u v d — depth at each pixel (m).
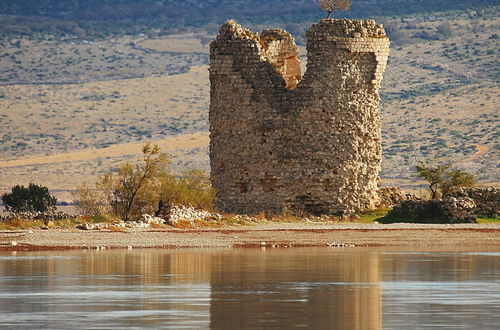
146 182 153.50
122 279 90.38
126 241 125.12
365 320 69.94
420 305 76.62
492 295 82.06
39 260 105.75
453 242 135.25
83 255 111.44
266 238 133.38
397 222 159.88
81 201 157.62
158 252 116.06
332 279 91.38
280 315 71.81
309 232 141.12
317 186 165.00
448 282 90.12
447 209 159.12
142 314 71.88
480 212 162.38
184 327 66.88
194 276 92.62
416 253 119.44
